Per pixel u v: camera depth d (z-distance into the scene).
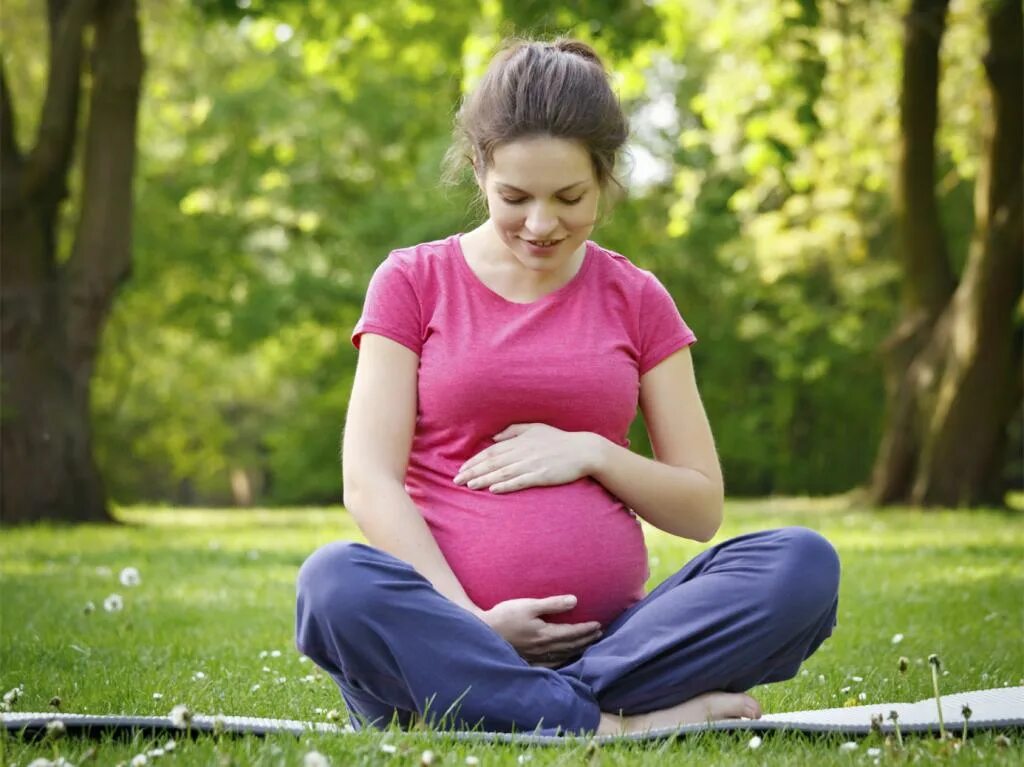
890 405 18.72
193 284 26.14
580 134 3.40
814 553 3.44
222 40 24.53
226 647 6.10
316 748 3.05
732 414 32.59
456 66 18.88
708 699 3.50
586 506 3.62
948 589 8.34
